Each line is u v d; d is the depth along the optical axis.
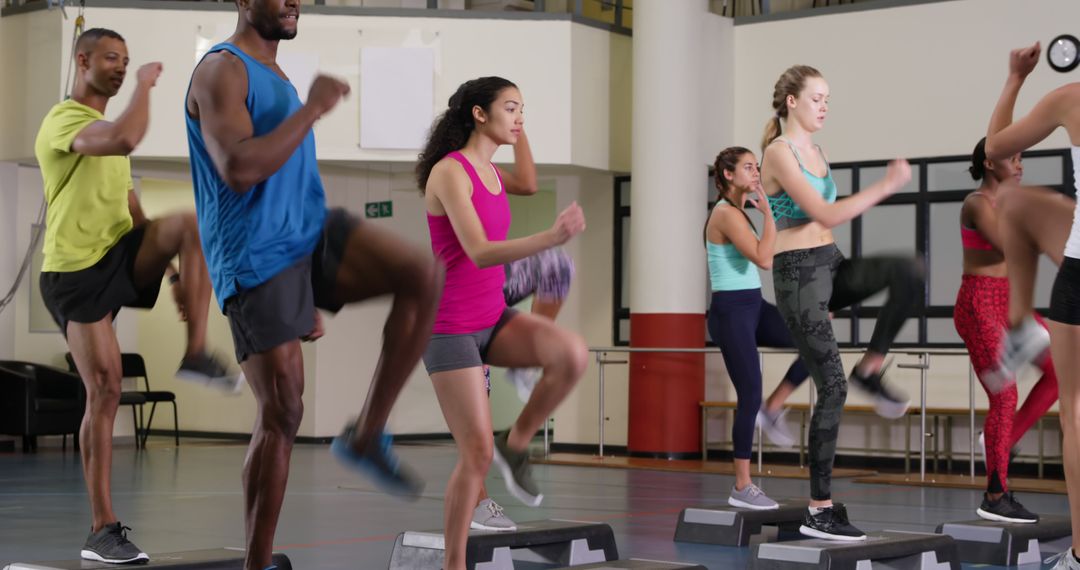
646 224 10.51
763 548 4.17
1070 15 9.40
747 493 5.40
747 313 5.45
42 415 10.67
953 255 9.82
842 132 10.35
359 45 10.20
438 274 2.76
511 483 3.63
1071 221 3.73
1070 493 3.38
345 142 10.18
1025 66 3.68
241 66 2.75
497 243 3.20
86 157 3.71
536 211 13.55
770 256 5.30
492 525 4.51
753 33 10.78
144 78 3.60
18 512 6.41
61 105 3.79
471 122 3.52
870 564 4.08
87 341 3.84
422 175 3.52
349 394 12.46
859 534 4.29
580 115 10.54
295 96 2.86
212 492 7.54
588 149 10.61
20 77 10.57
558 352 3.42
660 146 10.41
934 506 7.05
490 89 3.50
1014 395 5.05
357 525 5.93
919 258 4.57
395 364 2.76
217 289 2.84
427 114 10.23
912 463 9.97
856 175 10.27
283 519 6.16
